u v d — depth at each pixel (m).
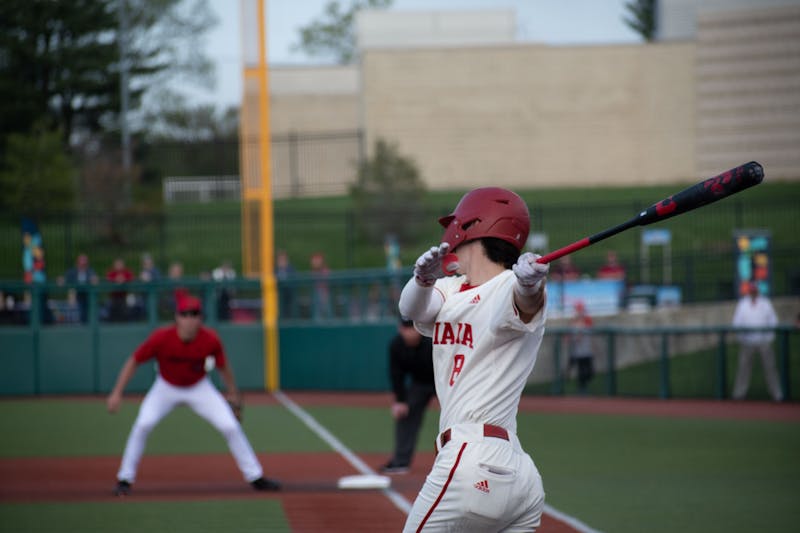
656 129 172.88
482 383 14.40
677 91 172.50
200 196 178.12
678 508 33.94
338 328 79.06
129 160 139.38
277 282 80.56
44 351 78.31
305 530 30.44
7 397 77.44
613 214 142.88
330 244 140.50
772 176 169.88
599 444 50.62
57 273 121.75
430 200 163.12
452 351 14.66
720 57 171.12
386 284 79.88
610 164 173.50
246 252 84.88
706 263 121.50
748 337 71.00
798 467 43.31
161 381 36.97
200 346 36.16
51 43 145.88
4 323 83.62
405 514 32.66
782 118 169.38
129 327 79.00
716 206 136.50
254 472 37.31
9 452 49.41
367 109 174.38
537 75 173.75
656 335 81.06
